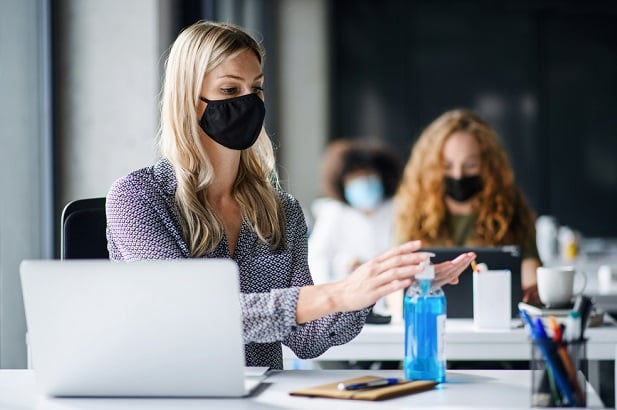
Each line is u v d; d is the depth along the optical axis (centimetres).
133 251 226
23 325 413
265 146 248
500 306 315
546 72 955
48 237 452
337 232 592
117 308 184
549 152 958
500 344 308
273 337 204
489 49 958
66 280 185
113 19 485
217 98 231
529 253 392
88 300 185
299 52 967
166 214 231
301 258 251
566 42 952
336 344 228
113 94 485
